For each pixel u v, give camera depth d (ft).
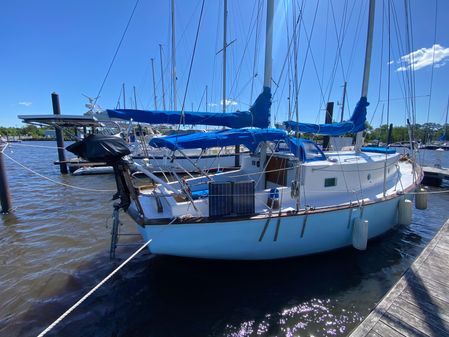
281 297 12.90
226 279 14.26
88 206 29.25
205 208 13.52
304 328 10.97
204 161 44.83
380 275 14.96
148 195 13.70
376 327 8.86
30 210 27.71
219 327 11.00
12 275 14.94
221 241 13.24
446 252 14.14
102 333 10.71
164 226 12.26
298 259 15.69
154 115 13.30
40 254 17.54
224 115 14.97
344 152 23.40
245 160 19.95
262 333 10.69
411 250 18.26
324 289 13.56
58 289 13.60
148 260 16.48
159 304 12.40
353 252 17.26
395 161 22.53
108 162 12.94
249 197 13.50
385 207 18.08
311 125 18.38
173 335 10.59
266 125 15.83
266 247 14.23
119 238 20.16
